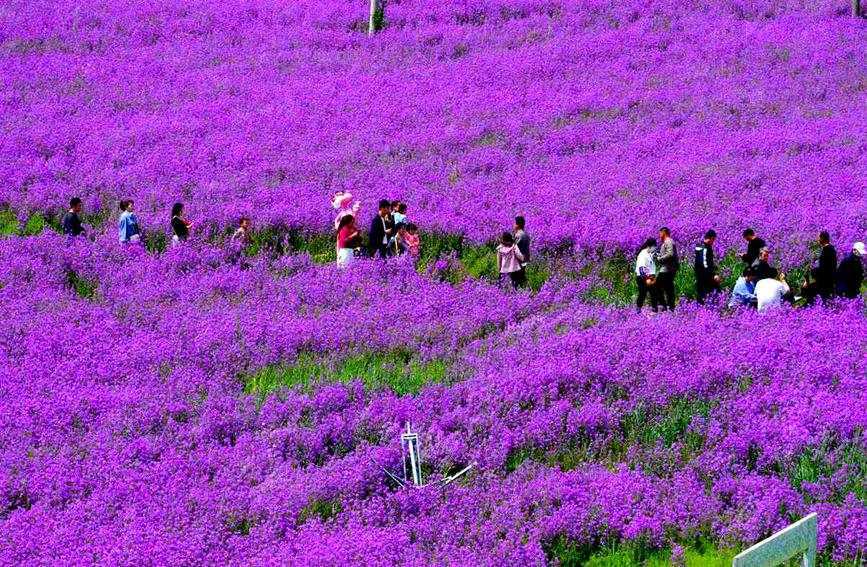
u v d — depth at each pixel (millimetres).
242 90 82000
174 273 50000
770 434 33250
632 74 85875
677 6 105562
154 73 86875
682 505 29203
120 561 25141
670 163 66062
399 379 38469
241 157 65812
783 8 106500
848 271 48469
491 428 33594
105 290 47375
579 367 37656
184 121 73562
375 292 47781
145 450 31703
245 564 25469
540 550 26844
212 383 36812
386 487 30422
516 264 50000
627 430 34781
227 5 107250
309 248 56000
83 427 33375
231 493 28969
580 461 32562
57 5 107562
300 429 33281
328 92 80750
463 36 95562
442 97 79375
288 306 45750
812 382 37469
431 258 54125
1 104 77625
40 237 53594
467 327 43719
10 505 28875
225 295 47875
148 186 61375
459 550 26625
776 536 23391
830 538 27906
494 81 84188
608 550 28172
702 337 40875
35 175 62719
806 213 56562
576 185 62000
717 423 33969
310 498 29531
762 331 42062
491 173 64812
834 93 81625
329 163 65312
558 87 82688
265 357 40000
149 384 36438
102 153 67250
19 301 44656
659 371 36844
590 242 53344
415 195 59844
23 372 36938
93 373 37438
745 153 68562
